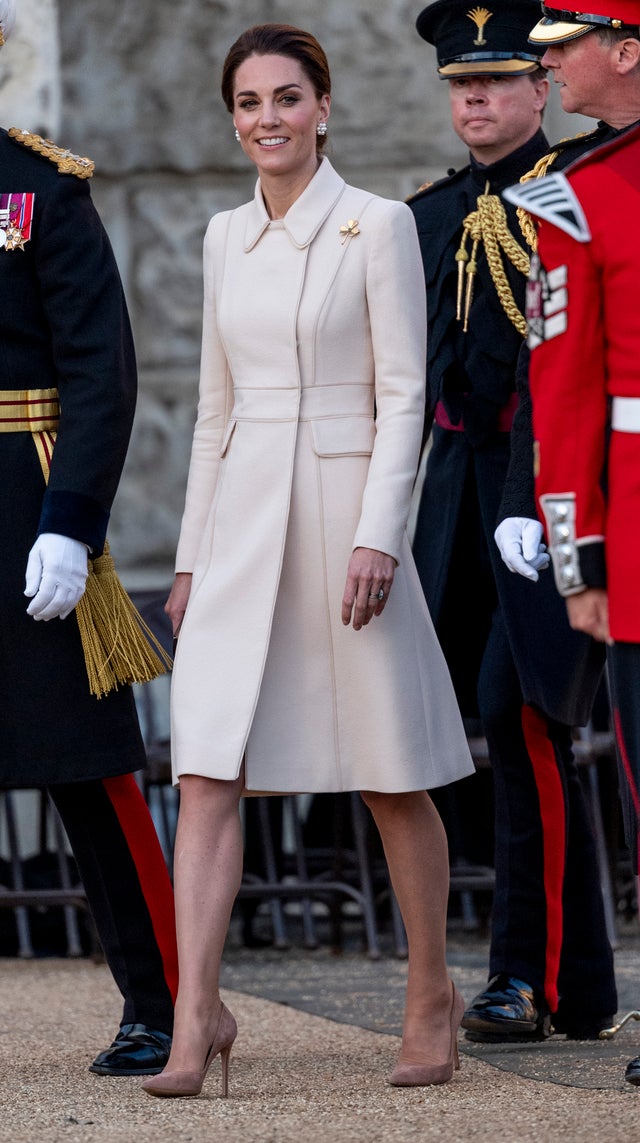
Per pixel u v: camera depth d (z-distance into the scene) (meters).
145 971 13.29
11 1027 15.37
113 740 13.01
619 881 21.59
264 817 20.05
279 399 12.65
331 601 12.48
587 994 14.22
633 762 11.02
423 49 24.58
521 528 12.95
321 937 21.44
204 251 13.23
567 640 13.63
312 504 12.52
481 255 14.59
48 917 20.55
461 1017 12.93
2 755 12.90
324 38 24.56
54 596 12.52
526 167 14.75
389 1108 11.62
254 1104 11.88
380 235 12.51
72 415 12.78
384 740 12.35
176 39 24.58
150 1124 11.30
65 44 24.38
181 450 24.69
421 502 15.04
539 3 14.50
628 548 10.55
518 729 14.09
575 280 10.58
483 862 20.78
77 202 13.04
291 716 12.49
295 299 12.56
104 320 12.91
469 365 14.45
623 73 11.90
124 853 13.24
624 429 10.59
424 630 12.73
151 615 20.06
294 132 12.57
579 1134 10.55
